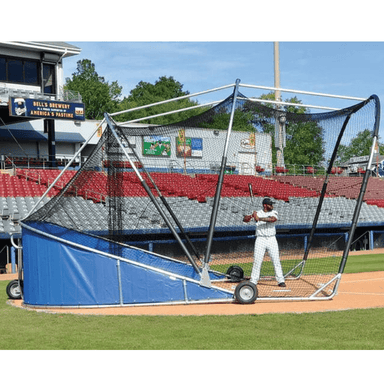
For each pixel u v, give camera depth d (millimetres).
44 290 9062
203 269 9273
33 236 9195
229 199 22922
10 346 6383
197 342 6414
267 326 7234
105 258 9031
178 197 22047
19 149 32625
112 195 10719
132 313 8367
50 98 31047
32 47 30484
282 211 23234
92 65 75812
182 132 19812
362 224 25812
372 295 10352
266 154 19734
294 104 11039
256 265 10766
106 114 10414
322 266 16625
